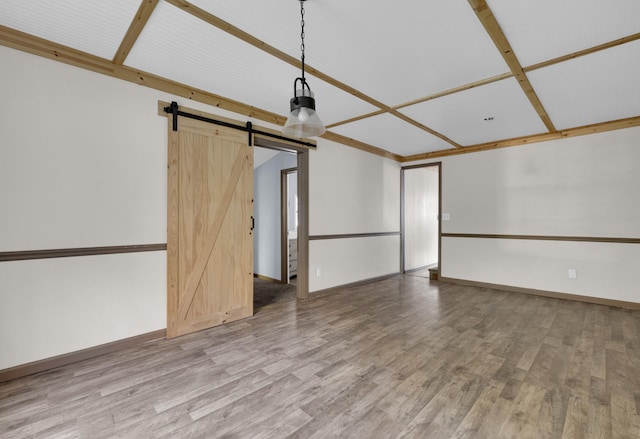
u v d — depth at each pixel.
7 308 2.07
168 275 2.79
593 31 2.01
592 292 3.97
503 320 3.28
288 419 1.67
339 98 3.13
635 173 3.70
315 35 2.08
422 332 2.94
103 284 2.46
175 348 2.57
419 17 1.88
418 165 5.77
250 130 3.40
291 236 5.65
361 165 5.03
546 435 1.54
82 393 1.91
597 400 1.83
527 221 4.49
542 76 2.64
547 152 4.33
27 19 1.92
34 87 2.16
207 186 3.05
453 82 2.77
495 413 1.72
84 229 2.37
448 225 5.30
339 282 4.64
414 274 6.03
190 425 1.62
